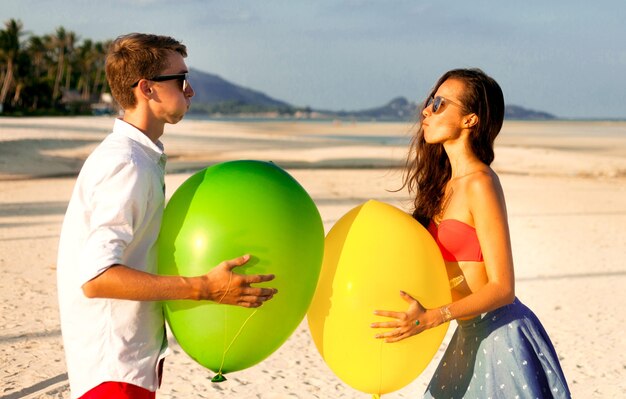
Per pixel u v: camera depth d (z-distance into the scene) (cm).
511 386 264
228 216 241
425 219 303
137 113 249
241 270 238
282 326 252
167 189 1639
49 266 814
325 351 273
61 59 10706
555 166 2633
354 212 283
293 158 2855
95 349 232
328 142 4300
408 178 322
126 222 226
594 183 2048
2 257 862
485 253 262
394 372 268
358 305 258
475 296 254
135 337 237
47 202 1445
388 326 254
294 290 248
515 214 1366
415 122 312
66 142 2891
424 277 260
